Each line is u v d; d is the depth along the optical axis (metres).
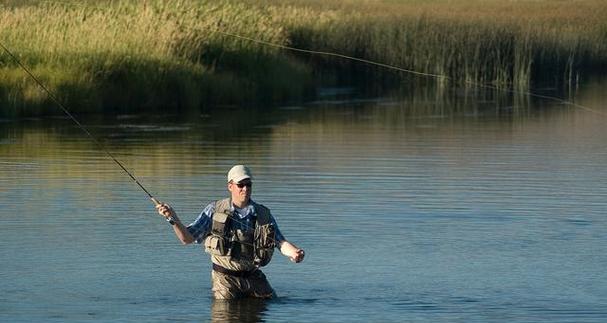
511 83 56.78
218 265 14.59
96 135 32.72
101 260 16.61
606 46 64.75
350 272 16.05
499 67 56.31
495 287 15.31
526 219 19.86
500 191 22.66
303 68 51.56
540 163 26.86
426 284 15.45
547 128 35.75
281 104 45.47
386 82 57.97
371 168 25.78
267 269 16.19
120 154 28.09
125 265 16.38
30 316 13.83
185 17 48.44
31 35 42.78
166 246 17.53
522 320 13.80
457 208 20.77
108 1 53.09
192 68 44.53
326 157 27.75
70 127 35.06
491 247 17.67
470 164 26.62
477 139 32.28
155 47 44.53
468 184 23.50
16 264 16.31
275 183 23.38
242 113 41.06
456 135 33.41
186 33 46.59
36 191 22.12
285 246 14.41
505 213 20.36
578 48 63.03
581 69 64.12
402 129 35.19
